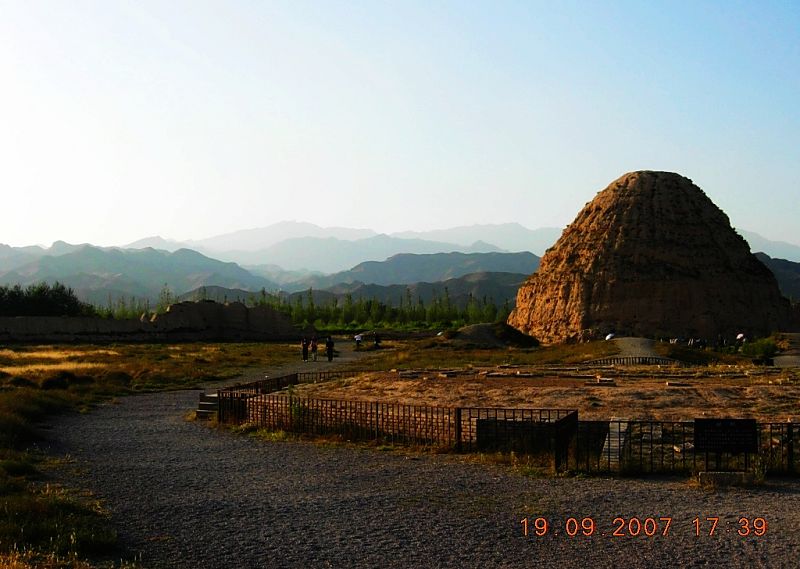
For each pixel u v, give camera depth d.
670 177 100.06
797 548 9.88
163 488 14.10
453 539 10.55
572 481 14.02
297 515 11.95
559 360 45.84
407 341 88.06
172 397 32.25
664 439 16.47
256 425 21.78
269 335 96.00
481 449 17.42
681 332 83.62
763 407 19.81
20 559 9.30
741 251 95.69
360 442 18.97
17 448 18.53
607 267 89.69
